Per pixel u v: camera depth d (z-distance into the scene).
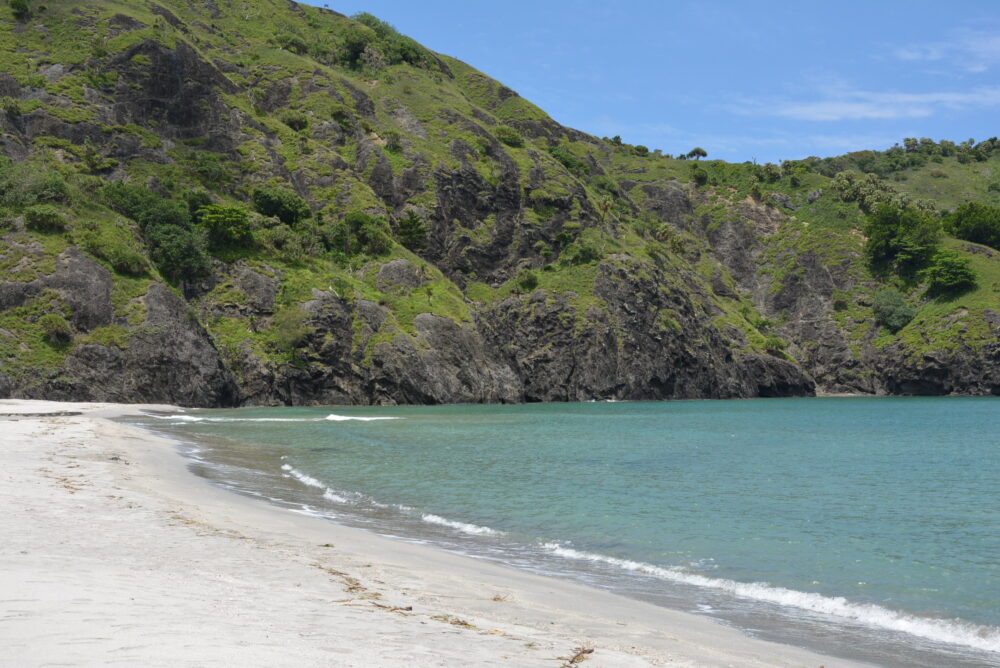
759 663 8.60
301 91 138.12
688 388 127.00
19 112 97.12
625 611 11.30
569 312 119.12
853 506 23.80
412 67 174.62
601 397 116.06
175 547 12.51
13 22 109.81
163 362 75.44
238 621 7.86
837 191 181.38
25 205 79.19
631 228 161.50
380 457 35.78
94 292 74.69
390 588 10.97
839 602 12.87
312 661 6.53
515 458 36.75
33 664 5.83
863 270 157.62
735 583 14.14
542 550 16.83
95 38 110.69
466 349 102.38
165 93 110.62
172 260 88.25
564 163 174.75
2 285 71.50
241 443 40.69
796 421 70.25
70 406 60.47
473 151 140.25
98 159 98.75
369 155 129.38
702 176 196.12
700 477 30.48
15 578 9.04
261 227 102.56
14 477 19.72
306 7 184.50
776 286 164.25
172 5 154.62
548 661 7.55
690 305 134.12
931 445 46.47
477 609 10.18
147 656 6.25
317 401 89.94
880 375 140.62
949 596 13.48
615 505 23.30
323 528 17.23
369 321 97.25
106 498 17.36
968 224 162.88
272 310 92.12
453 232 127.88
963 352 129.38
